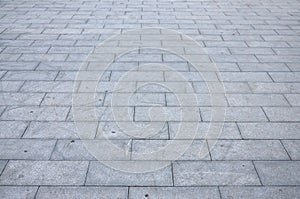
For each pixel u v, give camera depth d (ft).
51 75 18.43
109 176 12.01
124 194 11.30
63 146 13.42
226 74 18.76
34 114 15.28
